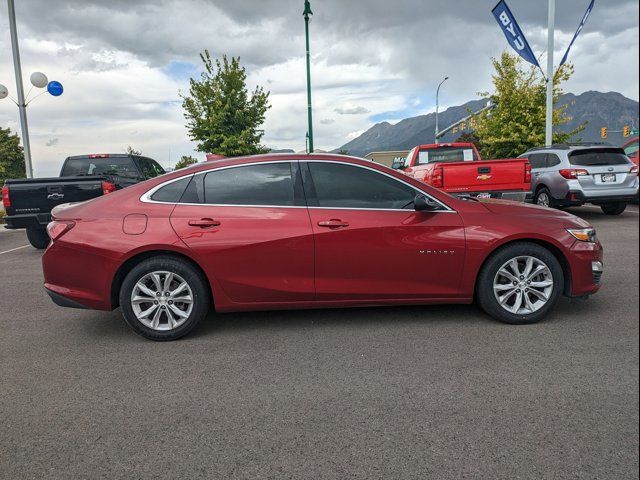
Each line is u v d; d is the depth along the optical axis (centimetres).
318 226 421
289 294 425
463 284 436
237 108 2181
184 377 345
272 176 437
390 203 436
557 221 442
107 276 413
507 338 402
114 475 236
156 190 432
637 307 477
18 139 5912
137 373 354
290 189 434
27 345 417
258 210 425
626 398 297
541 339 398
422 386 320
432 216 432
